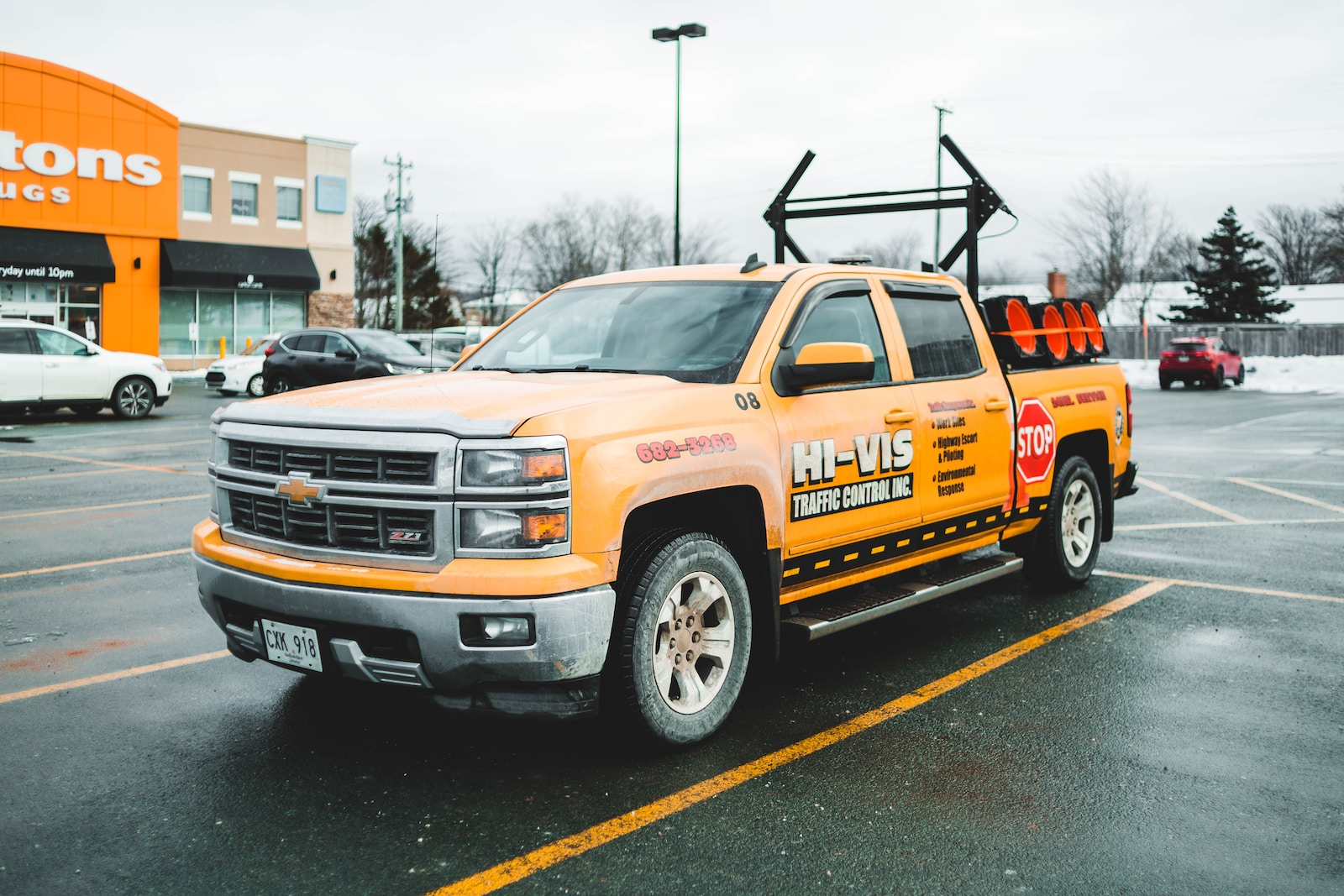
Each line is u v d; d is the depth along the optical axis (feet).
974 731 14.46
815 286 16.19
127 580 23.11
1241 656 18.04
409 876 10.39
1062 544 22.02
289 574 12.46
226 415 14.03
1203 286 219.61
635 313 16.42
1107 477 23.72
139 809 11.88
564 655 11.68
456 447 11.76
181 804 12.00
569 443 11.93
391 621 11.79
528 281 221.87
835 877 10.44
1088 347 23.35
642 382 14.12
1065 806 12.07
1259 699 15.83
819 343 14.79
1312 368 131.44
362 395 13.56
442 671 11.78
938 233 141.38
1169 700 15.80
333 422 12.55
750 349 14.92
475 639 11.64
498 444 11.69
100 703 15.42
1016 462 19.92
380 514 12.14
